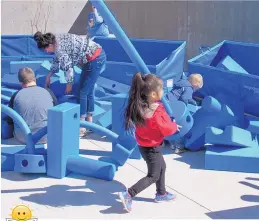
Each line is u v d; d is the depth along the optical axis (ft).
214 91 20.93
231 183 15.34
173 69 21.94
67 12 44.88
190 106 19.65
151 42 25.11
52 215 13.14
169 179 15.61
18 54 27.48
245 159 16.19
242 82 19.39
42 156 15.57
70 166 15.74
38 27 44.24
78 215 13.17
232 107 18.65
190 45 39.81
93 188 14.94
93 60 19.13
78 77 21.97
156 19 42.80
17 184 15.19
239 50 24.22
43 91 17.94
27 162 15.48
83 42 18.92
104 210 13.50
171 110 16.43
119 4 45.55
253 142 16.90
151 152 13.28
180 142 18.31
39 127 17.48
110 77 22.93
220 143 16.81
